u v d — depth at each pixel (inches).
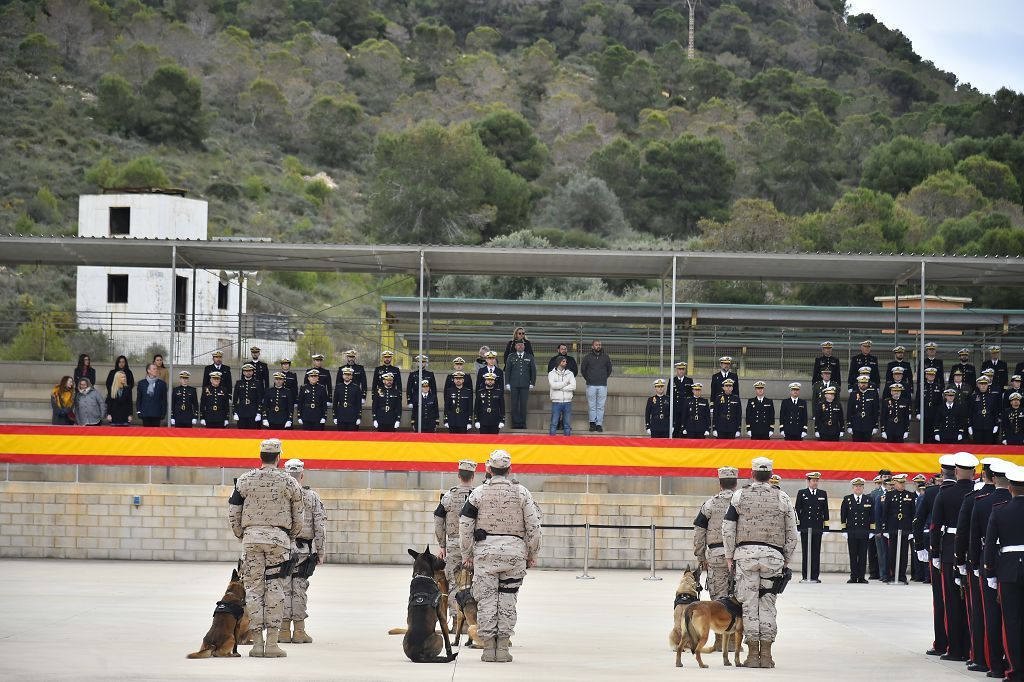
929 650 1603.1
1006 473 1364.4
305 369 3823.8
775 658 1525.6
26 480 3043.8
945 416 3132.4
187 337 4328.3
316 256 3221.0
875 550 2851.9
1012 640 1314.0
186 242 3083.2
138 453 3024.1
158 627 1729.8
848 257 3036.4
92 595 2177.7
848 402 3314.5
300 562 1608.0
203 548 2965.1
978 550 1391.5
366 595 2279.8
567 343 4124.0
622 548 2960.1
